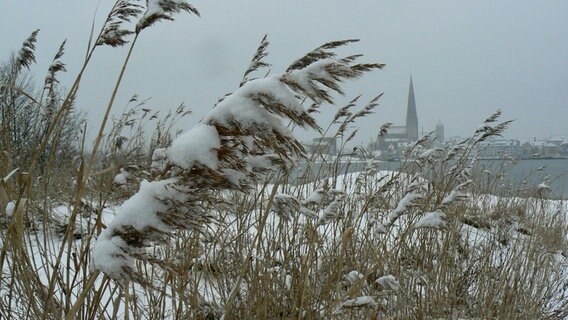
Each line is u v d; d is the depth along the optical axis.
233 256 3.06
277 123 1.25
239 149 1.36
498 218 6.13
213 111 1.29
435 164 5.14
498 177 7.50
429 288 3.74
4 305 2.29
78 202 1.87
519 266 4.30
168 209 1.32
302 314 2.78
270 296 2.88
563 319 4.41
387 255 3.45
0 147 2.64
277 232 3.27
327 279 2.98
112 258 1.32
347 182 5.02
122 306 2.88
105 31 2.12
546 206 7.62
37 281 2.16
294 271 3.03
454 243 4.21
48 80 3.03
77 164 3.50
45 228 2.36
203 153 1.25
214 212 2.98
